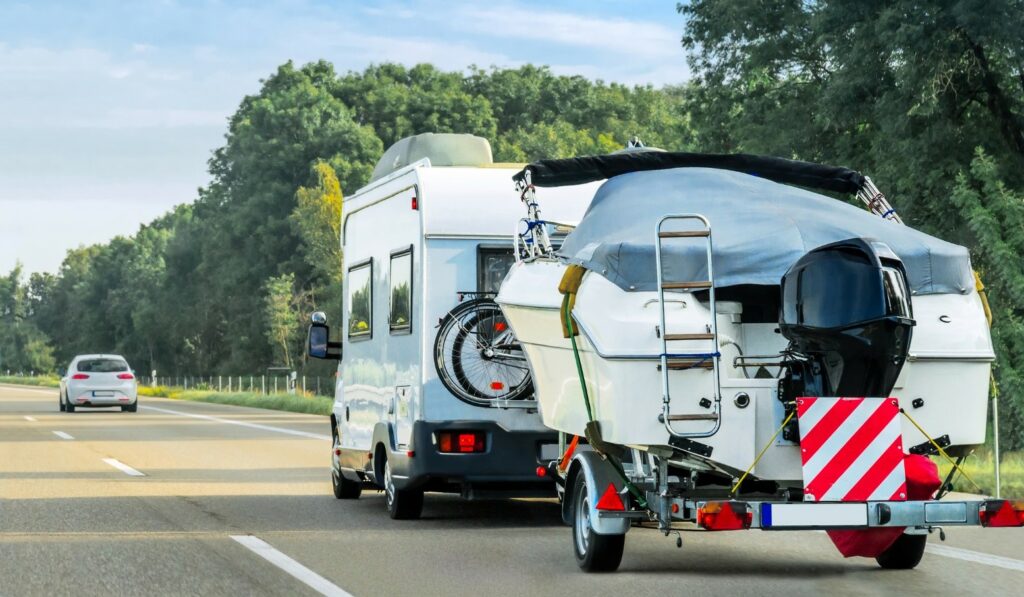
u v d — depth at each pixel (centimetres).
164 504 1617
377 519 1465
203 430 3484
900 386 980
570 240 1102
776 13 3809
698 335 941
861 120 3522
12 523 1405
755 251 983
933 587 976
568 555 1162
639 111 18288
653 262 970
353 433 1622
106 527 1373
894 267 931
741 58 3941
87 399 4822
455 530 1358
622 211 1077
